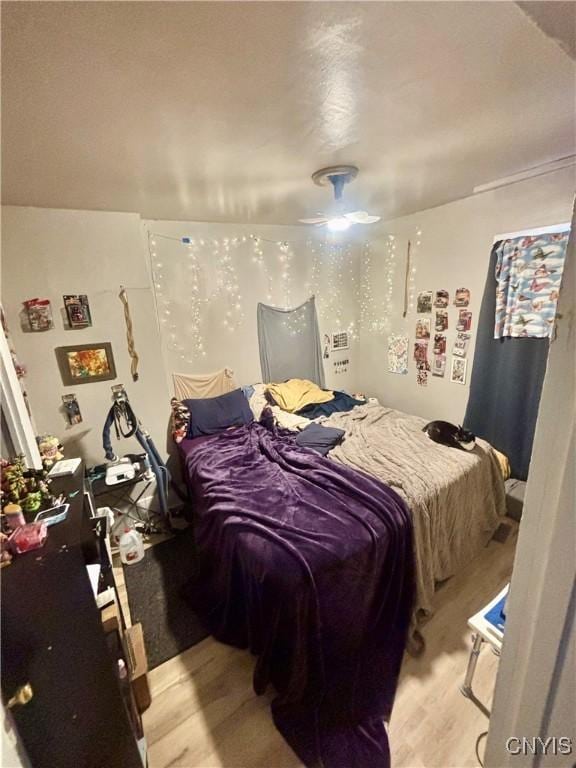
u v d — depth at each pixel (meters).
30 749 0.93
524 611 0.51
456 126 1.41
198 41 0.83
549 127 1.46
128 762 1.10
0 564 0.91
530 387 2.45
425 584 1.83
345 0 0.72
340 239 3.63
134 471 2.34
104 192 1.92
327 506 1.78
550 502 0.44
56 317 2.26
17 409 1.47
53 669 0.95
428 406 3.32
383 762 1.26
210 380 3.12
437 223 2.92
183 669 1.64
